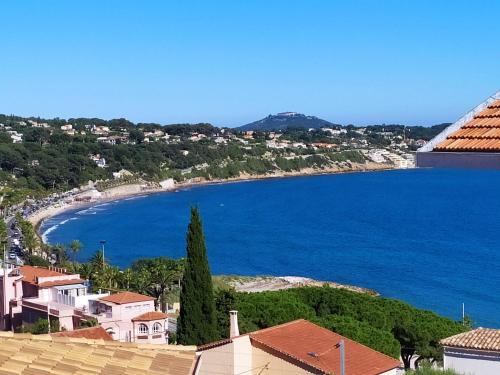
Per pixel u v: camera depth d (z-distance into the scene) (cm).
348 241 19600
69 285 8544
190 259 5622
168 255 17975
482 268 15150
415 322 6031
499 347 3891
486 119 1409
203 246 5666
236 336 4288
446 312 11200
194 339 5566
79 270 11888
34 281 8588
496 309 11369
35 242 16725
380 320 5988
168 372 1694
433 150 1391
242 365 4194
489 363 3909
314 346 4241
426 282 13738
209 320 5609
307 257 17062
